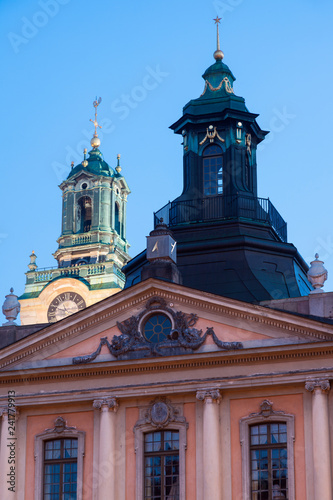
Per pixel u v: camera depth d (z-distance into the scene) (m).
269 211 95.25
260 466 75.75
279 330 77.00
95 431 79.06
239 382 76.56
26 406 80.44
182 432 77.19
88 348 80.25
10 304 85.12
